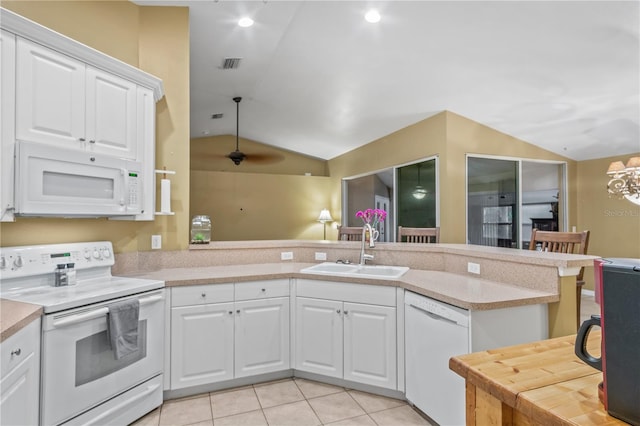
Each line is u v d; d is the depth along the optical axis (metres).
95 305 1.91
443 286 2.19
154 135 2.68
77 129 2.14
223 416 2.23
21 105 1.88
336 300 2.58
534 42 3.10
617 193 3.92
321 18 3.10
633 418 0.65
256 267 2.99
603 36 2.90
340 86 4.45
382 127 5.55
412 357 2.26
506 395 0.80
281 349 2.70
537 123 4.65
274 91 4.96
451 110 4.59
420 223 5.09
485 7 2.75
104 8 2.63
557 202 5.58
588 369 0.90
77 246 2.33
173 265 2.92
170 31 2.93
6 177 1.82
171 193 2.92
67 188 2.04
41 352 1.68
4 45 1.82
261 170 8.22
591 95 3.82
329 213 7.66
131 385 2.10
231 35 3.41
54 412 1.71
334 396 2.47
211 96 5.25
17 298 1.84
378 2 2.85
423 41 3.30
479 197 4.79
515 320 1.90
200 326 2.46
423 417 2.22
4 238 2.09
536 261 2.08
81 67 2.17
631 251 5.11
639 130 4.47
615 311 0.68
